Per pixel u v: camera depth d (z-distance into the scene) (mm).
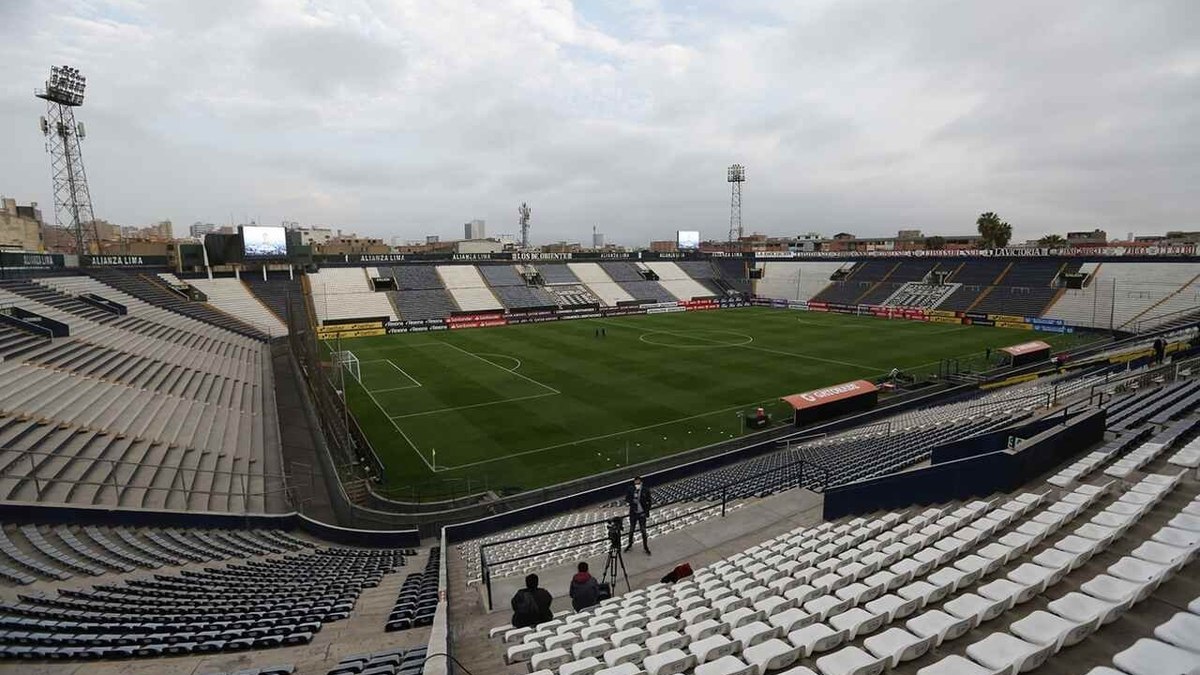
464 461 29234
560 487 25672
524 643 9031
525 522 22812
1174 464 13031
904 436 25797
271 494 24781
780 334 65938
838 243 135000
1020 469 12508
